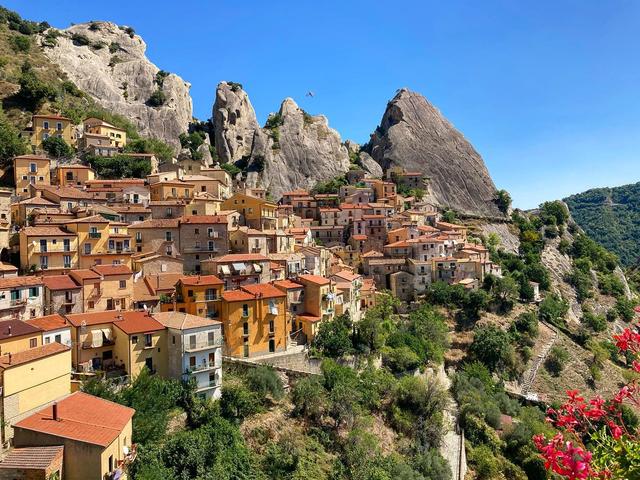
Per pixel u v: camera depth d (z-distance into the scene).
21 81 151.62
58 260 79.81
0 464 37.06
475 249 154.62
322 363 82.12
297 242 130.25
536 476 81.38
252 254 95.94
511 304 134.88
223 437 57.78
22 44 187.50
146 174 135.62
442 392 85.62
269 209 123.62
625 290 184.62
